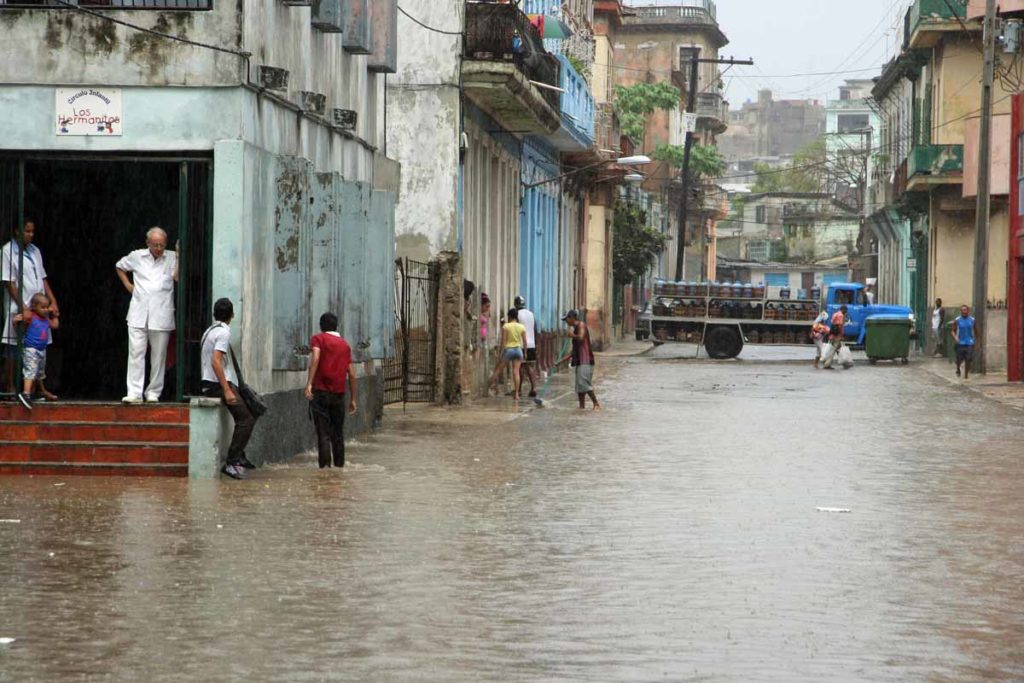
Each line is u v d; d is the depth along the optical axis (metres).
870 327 62.41
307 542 14.45
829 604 11.89
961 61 63.81
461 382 35.22
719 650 10.23
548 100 43.62
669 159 106.00
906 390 43.16
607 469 21.58
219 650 10.01
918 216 73.75
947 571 13.48
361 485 19.14
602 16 75.94
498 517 16.44
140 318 20.55
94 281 23.98
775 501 18.20
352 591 12.09
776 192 139.75
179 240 20.75
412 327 34.06
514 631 10.73
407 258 33.06
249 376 20.92
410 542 14.58
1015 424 31.12
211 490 18.39
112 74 20.48
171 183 23.73
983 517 17.05
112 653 9.90
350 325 25.09
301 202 21.91
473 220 38.94
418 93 35.41
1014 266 46.94
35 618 10.91
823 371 54.88
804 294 64.19
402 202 35.44
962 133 64.12
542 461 22.55
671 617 11.29
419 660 9.80
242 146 20.39
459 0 35.31
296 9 23.27
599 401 37.38
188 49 20.45
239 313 20.47
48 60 20.50
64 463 19.92
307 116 23.80
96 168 23.47
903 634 10.83
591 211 72.25
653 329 65.38
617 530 15.65
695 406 35.66
